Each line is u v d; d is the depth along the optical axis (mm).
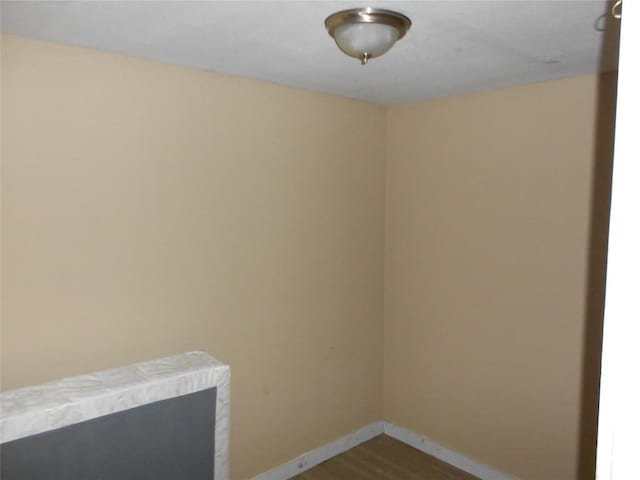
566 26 1761
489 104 2805
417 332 3223
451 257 3021
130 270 2250
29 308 1994
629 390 602
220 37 1908
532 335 2717
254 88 2600
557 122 2559
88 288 2137
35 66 1946
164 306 2369
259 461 2805
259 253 2699
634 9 585
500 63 2240
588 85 2447
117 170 2180
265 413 2809
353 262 3166
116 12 1659
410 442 3281
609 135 2389
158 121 2283
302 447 2998
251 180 2633
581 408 2561
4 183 1906
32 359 2012
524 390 2766
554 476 2678
